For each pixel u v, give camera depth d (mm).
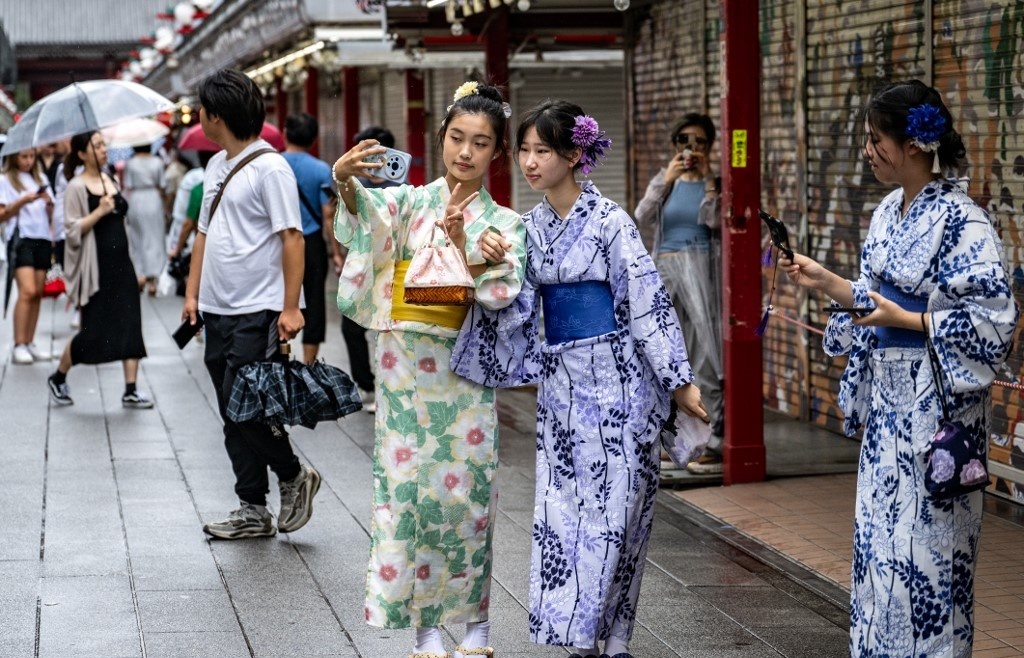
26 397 11570
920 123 4344
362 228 4996
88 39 82438
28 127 10945
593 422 5051
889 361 4562
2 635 5605
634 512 5082
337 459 9227
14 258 13484
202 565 6688
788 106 10414
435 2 11383
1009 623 5863
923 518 4477
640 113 12977
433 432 5109
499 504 7984
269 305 6938
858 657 4707
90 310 10992
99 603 6062
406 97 21062
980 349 4316
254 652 5473
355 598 6199
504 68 12281
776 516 7594
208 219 7031
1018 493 7730
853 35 9375
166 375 12977
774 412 10688
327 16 16516
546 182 4977
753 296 8234
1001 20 7617
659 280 5000
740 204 8109
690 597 6191
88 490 8227
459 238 4961
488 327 5070
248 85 6938
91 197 10922
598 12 12867
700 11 11320
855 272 9516
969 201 4441
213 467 8922
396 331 5094
